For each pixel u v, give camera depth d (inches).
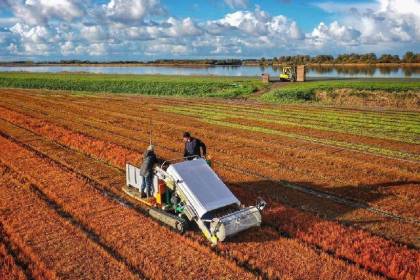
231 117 1272.1
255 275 354.3
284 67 2456.9
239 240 417.7
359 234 431.5
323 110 1422.2
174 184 451.5
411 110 1414.9
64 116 1264.8
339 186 602.2
